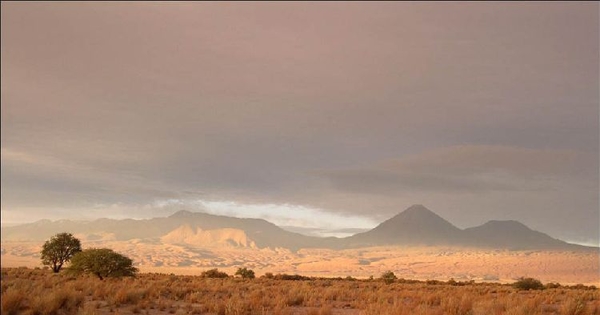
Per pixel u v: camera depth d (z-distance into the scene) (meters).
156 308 23.36
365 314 20.62
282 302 25.16
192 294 28.78
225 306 22.41
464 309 21.33
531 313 21.08
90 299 25.59
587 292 44.75
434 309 21.67
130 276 45.97
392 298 31.47
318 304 27.52
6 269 55.53
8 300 18.06
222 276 67.00
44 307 18.48
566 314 22.66
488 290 47.81
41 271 57.62
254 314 20.88
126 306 23.41
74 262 44.62
